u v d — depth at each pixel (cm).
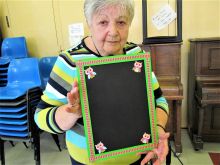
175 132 221
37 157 189
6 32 295
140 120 72
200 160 207
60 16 272
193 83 231
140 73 71
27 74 226
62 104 78
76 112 67
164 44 216
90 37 82
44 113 76
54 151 236
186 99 265
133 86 71
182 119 271
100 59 68
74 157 87
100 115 69
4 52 280
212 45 214
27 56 278
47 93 80
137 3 248
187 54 252
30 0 275
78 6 264
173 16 216
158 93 91
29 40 290
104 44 73
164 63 221
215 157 211
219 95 194
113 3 66
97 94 68
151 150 73
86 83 67
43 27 281
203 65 219
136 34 255
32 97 190
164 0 239
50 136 269
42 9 275
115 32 70
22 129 182
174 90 199
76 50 79
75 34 268
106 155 70
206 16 239
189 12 240
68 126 72
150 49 220
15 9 283
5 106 187
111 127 70
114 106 69
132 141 72
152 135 73
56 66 79
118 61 69
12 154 236
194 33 246
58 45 283
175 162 206
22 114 184
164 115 86
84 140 79
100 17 69
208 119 231
